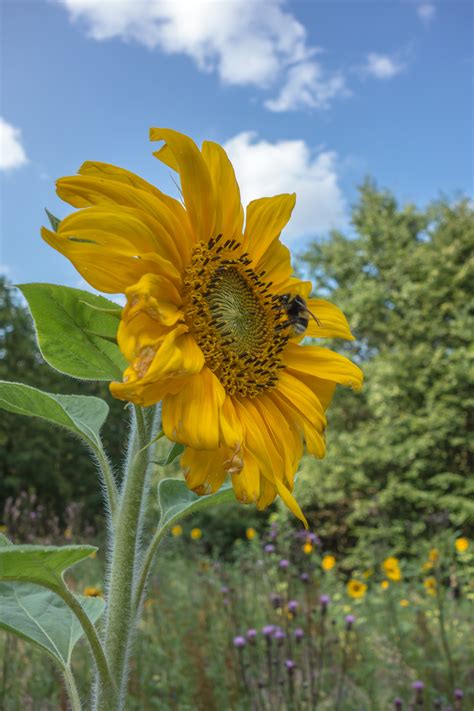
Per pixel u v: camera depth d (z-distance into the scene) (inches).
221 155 69.6
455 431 751.7
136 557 63.7
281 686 166.4
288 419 70.9
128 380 52.8
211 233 68.1
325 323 78.3
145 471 60.9
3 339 780.6
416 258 911.7
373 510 512.1
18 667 187.5
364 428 831.1
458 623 264.5
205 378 61.4
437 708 183.9
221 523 645.9
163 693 197.6
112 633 58.1
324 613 186.2
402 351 783.1
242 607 227.0
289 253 76.7
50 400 60.9
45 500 716.7
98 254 55.7
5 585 66.8
